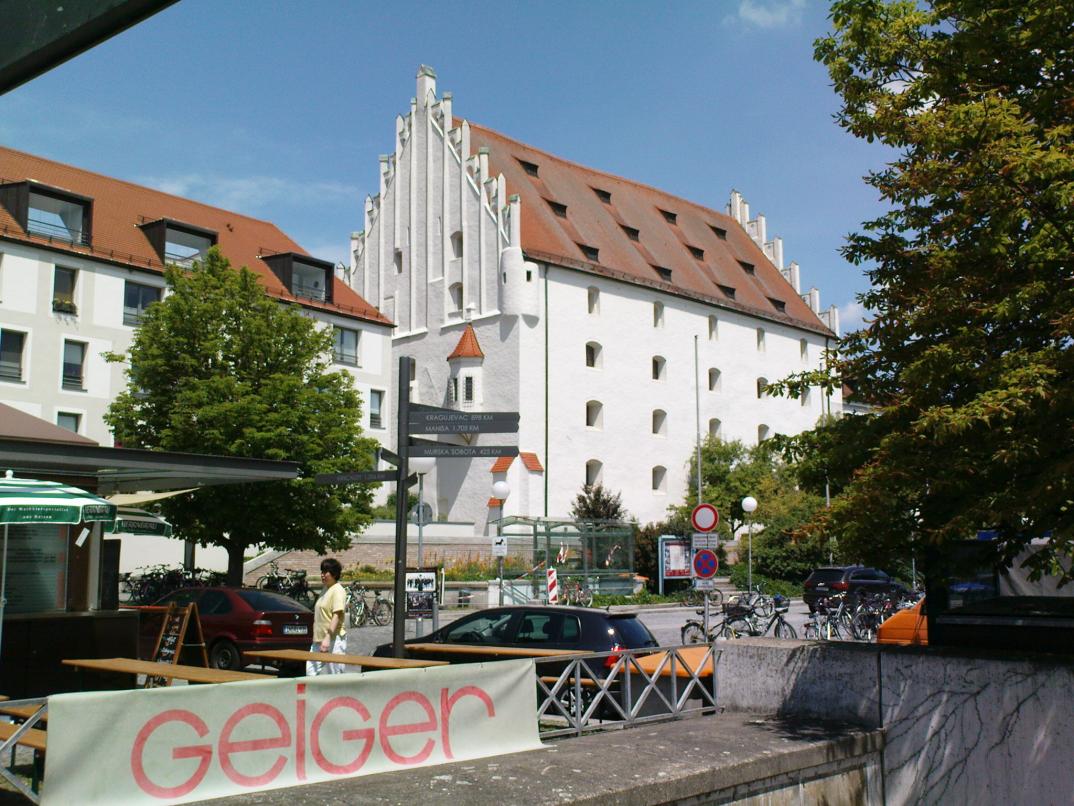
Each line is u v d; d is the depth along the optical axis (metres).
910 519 8.97
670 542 40.41
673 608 37.19
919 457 8.44
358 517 29.17
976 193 8.45
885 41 9.84
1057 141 8.53
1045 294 8.54
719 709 9.98
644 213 67.00
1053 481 7.46
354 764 7.04
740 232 75.38
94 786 5.80
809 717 9.28
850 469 9.55
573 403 54.81
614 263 58.53
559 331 54.56
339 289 52.62
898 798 8.66
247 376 28.73
